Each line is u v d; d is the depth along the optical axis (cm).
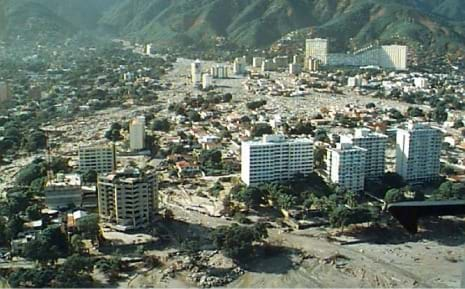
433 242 11319
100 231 10706
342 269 10288
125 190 11112
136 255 10325
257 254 10650
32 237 10269
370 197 13638
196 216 12281
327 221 12131
